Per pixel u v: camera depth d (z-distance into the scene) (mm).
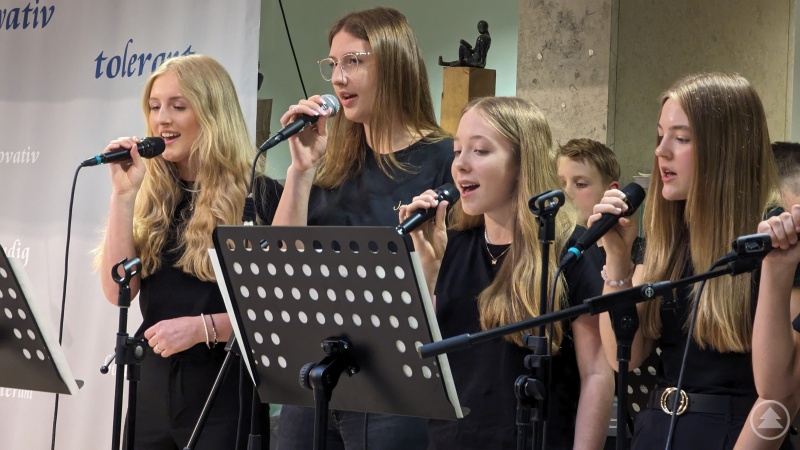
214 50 4348
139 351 2873
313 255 2178
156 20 4512
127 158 3297
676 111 2441
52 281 4684
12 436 4715
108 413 4480
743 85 2449
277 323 2311
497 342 2613
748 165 2412
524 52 4930
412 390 2191
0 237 4816
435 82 6930
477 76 4879
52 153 4746
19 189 4793
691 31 4945
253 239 2242
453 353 2686
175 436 3176
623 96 4734
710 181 2396
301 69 7105
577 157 3928
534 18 4891
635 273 2598
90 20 4691
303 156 2949
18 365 2889
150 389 3193
